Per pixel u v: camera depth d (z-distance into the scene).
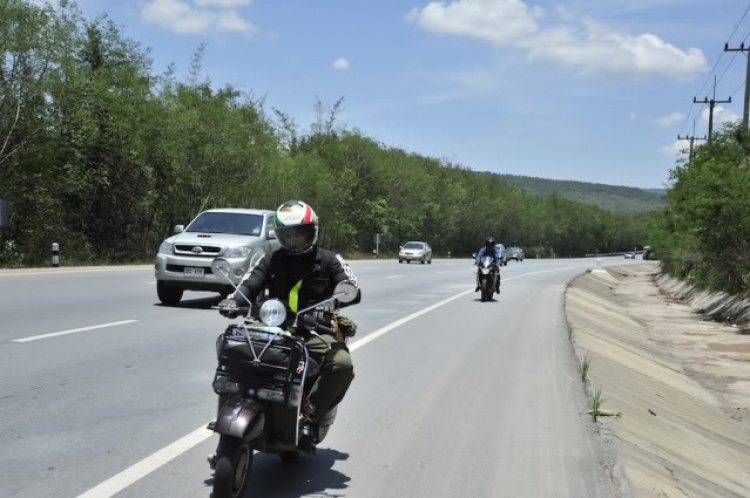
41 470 4.79
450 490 4.78
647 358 13.86
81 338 10.12
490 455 5.61
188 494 4.44
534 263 76.56
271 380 4.20
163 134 35.22
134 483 4.61
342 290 4.46
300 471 5.01
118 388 7.27
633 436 6.73
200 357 9.12
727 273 26.34
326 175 56.81
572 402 7.63
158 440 5.57
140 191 35.91
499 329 13.88
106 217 35.66
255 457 5.29
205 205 38.56
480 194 108.81
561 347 11.71
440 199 91.56
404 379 8.53
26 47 26.80
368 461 5.34
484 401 7.51
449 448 5.76
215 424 3.98
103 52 34.44
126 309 13.77
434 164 99.62
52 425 5.86
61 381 7.45
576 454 5.71
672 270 48.06
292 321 4.55
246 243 14.54
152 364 8.57
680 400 10.45
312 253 4.65
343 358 4.62
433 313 16.31
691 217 24.50
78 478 4.66
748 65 33.50
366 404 7.20
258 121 42.75
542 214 138.00
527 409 7.22
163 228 39.72
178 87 38.66
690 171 33.31
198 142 37.06
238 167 39.06
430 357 10.20
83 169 32.34
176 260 14.27
